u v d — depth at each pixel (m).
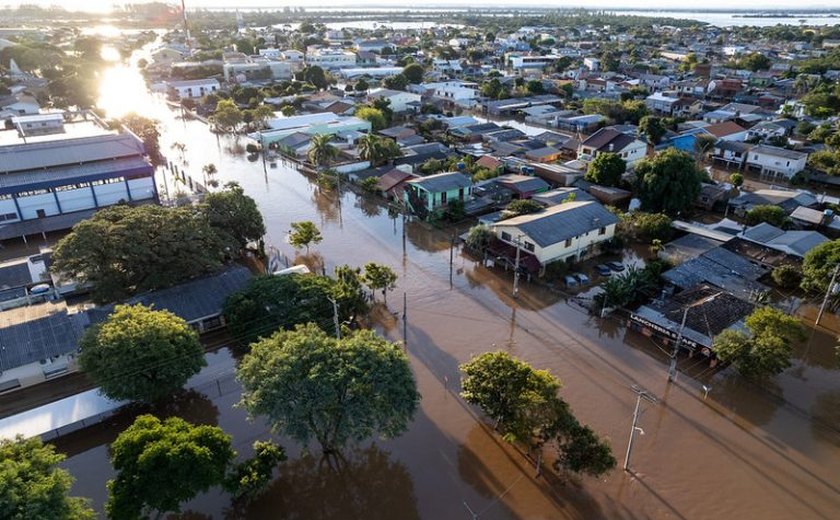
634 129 110.19
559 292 56.72
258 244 63.62
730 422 39.22
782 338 42.31
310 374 31.45
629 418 39.44
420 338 48.94
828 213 66.44
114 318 39.34
